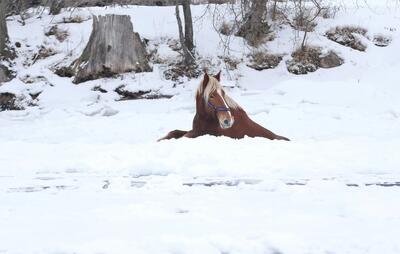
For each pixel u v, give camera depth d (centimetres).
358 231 516
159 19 2697
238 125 1084
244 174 784
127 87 2247
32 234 515
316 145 982
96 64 2319
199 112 1078
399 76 2348
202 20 2614
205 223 544
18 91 2248
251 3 2553
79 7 2839
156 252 467
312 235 504
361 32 2661
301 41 2569
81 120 1747
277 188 703
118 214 582
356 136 1287
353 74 2448
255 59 2511
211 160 838
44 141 1389
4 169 862
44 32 2633
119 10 2777
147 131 1480
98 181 757
